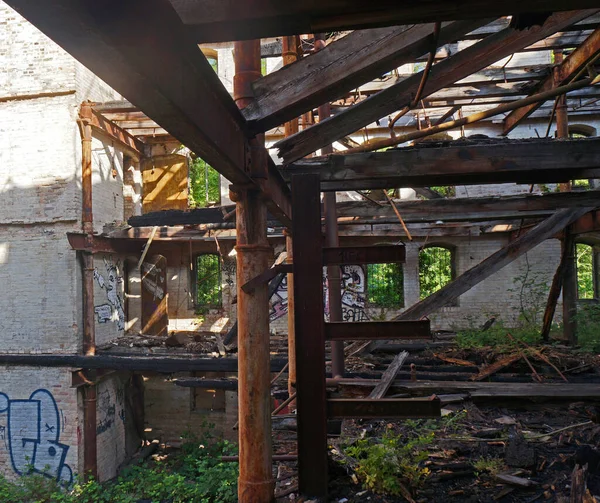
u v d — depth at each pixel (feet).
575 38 23.40
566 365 20.93
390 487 11.43
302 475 10.93
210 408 41.96
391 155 13.14
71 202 31.91
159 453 38.99
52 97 32.30
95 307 33.88
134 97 4.88
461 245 39.93
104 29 3.63
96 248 33.09
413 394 18.16
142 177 44.42
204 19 5.57
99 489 29.55
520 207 19.95
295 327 10.87
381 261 10.77
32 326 32.14
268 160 11.26
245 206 11.35
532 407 16.94
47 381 31.58
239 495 11.16
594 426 15.05
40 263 32.22
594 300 38.86
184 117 5.57
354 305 41.37
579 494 10.36
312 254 10.88
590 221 23.90
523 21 6.09
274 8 5.43
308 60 9.18
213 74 6.36
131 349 33.12
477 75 26.40
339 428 16.20
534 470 12.39
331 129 12.72
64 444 31.42
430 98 27.66
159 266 41.01
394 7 5.35
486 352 23.20
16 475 31.96
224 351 30.09
